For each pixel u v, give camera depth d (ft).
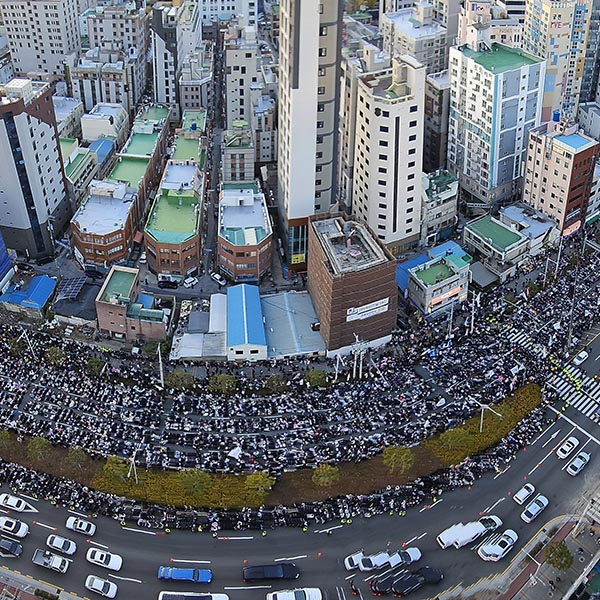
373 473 633.61
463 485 629.92
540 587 562.25
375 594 553.23
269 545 583.58
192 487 602.85
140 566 568.41
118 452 643.04
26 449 643.04
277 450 647.15
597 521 585.63
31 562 570.05
